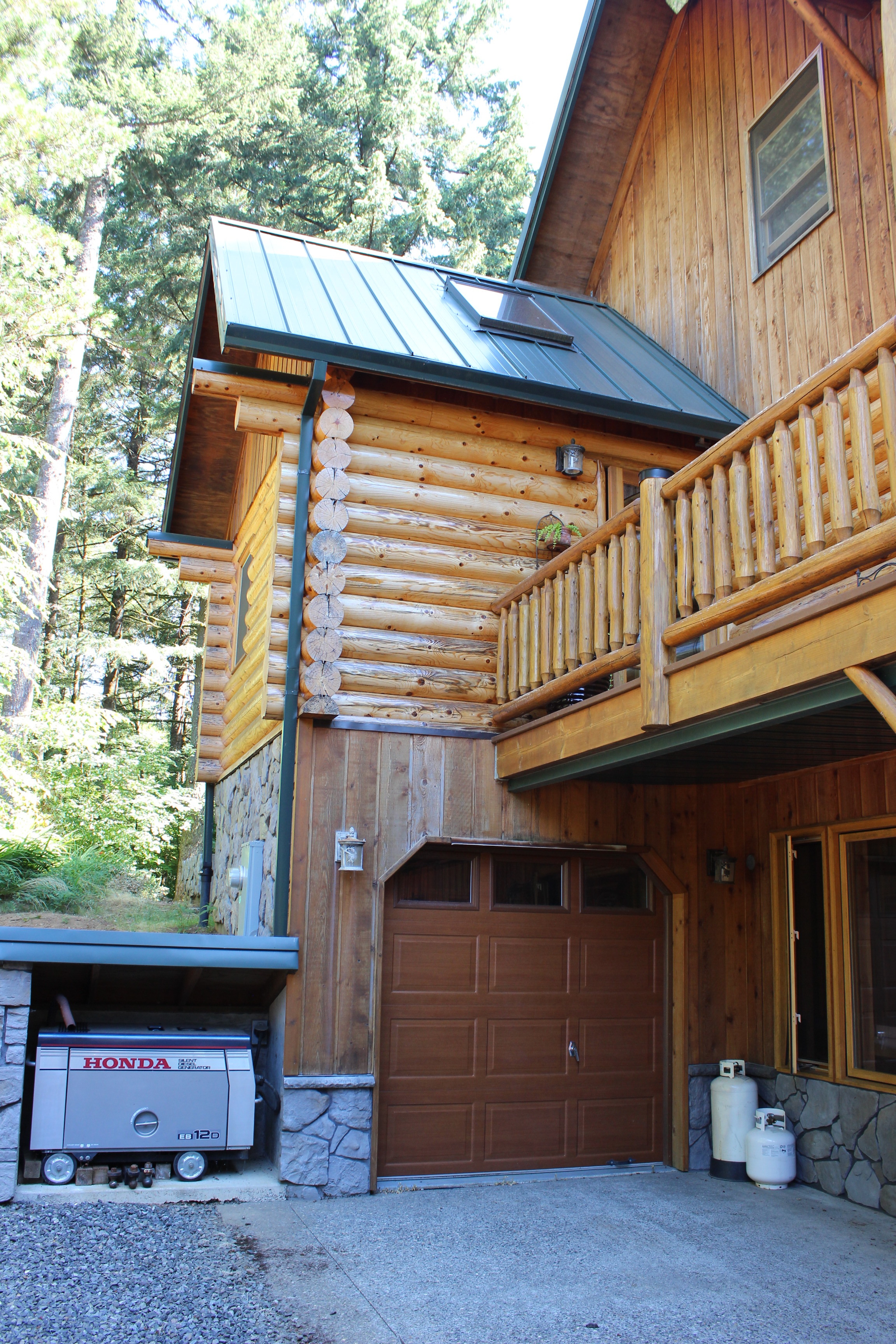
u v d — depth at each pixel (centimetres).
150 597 2173
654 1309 478
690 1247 568
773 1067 752
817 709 454
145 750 1689
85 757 1469
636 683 552
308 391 710
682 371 945
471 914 728
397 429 746
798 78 848
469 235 2272
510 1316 462
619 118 1094
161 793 1534
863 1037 689
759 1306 487
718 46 969
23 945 593
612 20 1027
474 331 842
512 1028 725
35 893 979
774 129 885
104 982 686
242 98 2030
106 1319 431
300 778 682
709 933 785
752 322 887
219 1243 534
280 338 671
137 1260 499
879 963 682
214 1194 608
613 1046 754
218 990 705
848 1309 486
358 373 736
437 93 2472
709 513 525
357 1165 646
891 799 661
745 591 476
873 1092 661
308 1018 652
